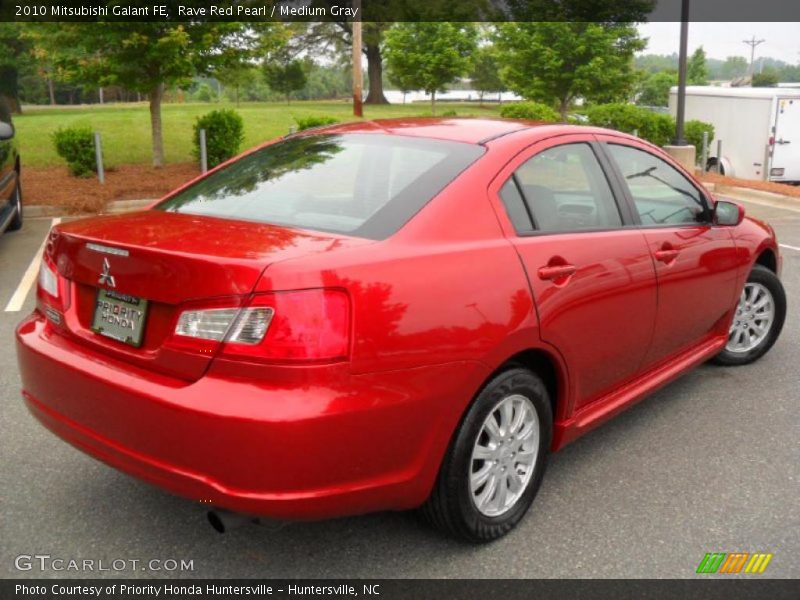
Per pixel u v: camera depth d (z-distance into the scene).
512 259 2.91
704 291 4.15
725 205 4.29
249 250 2.47
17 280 7.29
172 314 2.47
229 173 3.51
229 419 2.29
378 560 2.90
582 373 3.30
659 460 3.77
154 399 2.42
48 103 79.00
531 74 25.09
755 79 86.12
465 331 2.65
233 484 2.34
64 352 2.78
